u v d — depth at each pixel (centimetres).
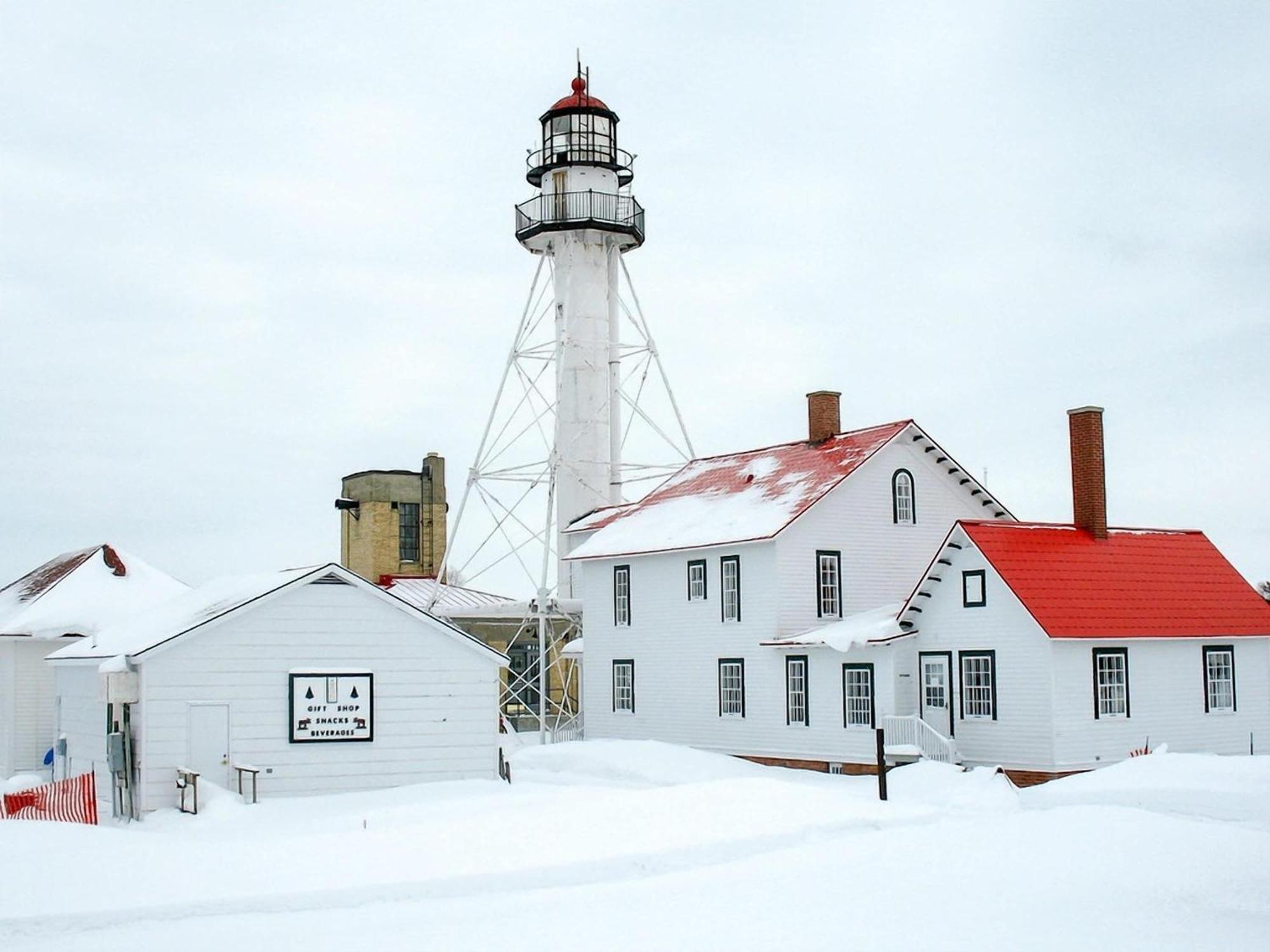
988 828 2497
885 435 4647
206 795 2858
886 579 4597
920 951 1588
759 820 2434
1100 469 4094
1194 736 3944
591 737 5162
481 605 5928
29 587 4881
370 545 7306
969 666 3891
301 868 2016
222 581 3597
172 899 1820
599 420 5656
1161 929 1708
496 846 2184
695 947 1598
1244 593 4166
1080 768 3678
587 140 5644
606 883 2009
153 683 2959
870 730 4031
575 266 5650
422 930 1684
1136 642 3844
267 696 3067
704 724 4653
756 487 4881
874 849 2278
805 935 1656
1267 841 2345
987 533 3906
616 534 5178
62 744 3609
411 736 3212
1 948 1611
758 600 4453
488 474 5634
